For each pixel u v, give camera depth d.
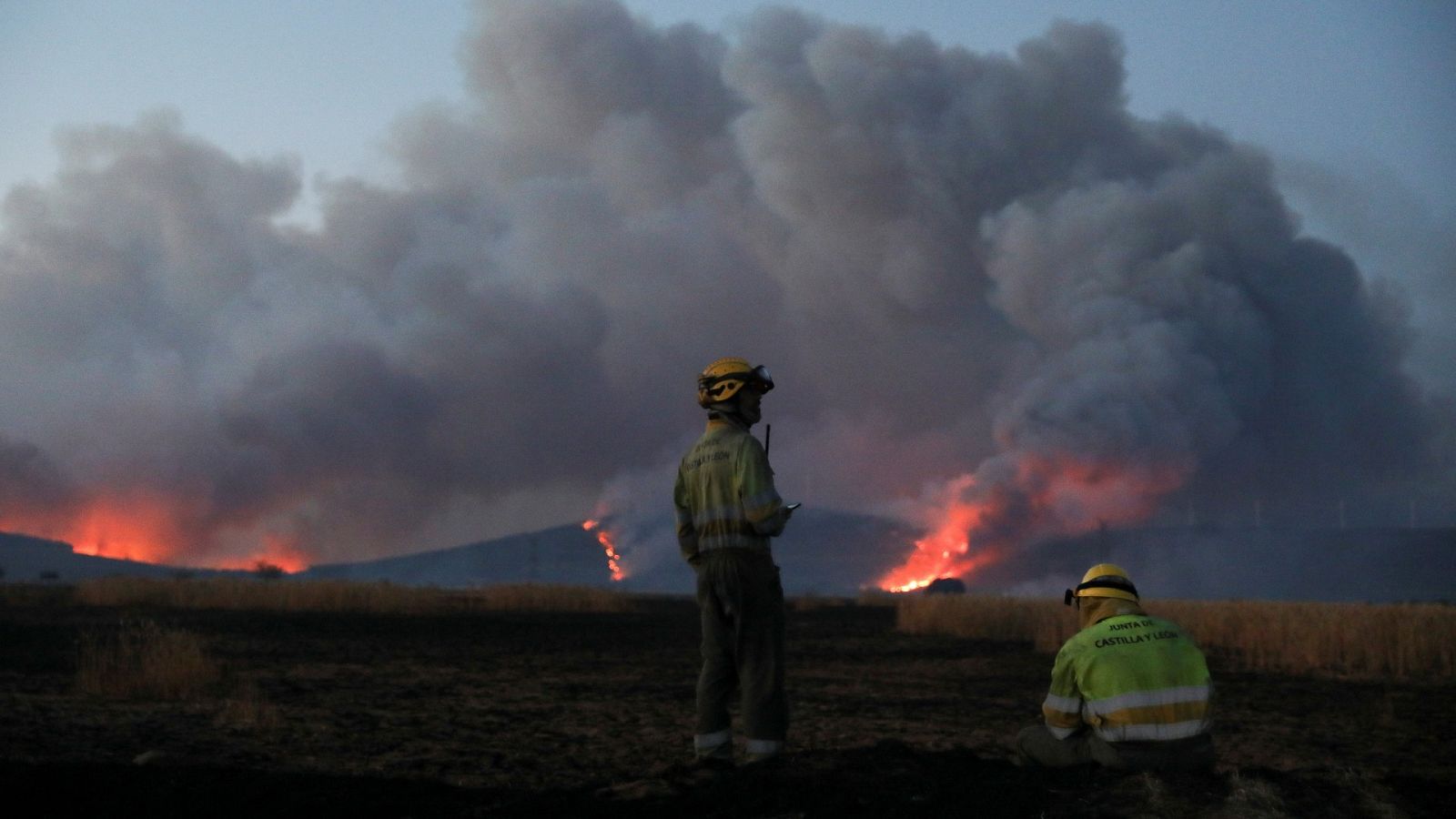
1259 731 9.03
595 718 8.80
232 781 5.49
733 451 5.44
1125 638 5.06
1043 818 4.39
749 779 5.04
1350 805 4.62
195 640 10.49
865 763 5.26
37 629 16.94
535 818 4.74
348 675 11.84
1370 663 14.39
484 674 12.44
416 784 5.64
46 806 4.87
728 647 5.49
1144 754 4.95
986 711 10.07
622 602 30.91
